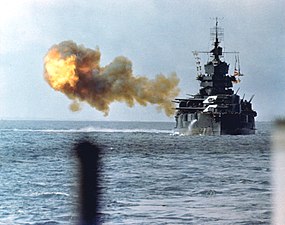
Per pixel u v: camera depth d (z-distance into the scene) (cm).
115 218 3772
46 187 5181
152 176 6066
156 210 4000
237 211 3981
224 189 5047
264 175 6197
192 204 4253
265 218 3788
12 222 3675
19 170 6781
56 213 3922
